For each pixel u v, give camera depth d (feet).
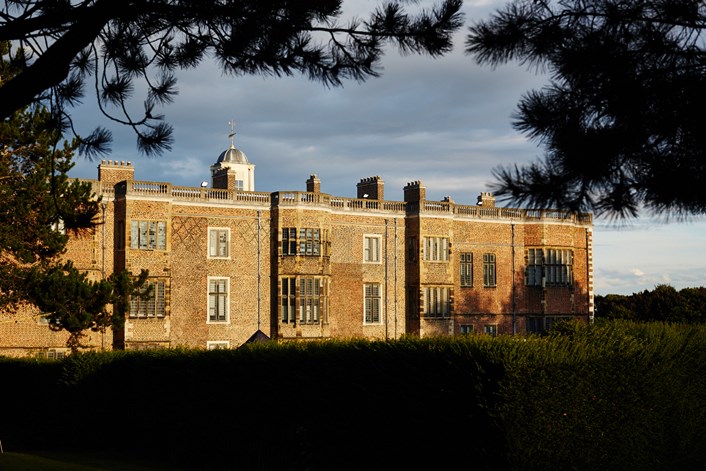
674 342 55.16
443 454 45.39
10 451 75.41
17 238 99.50
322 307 165.68
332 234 172.45
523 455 42.50
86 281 103.24
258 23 35.86
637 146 25.84
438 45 35.24
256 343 63.16
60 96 40.68
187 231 156.56
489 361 43.80
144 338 147.54
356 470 50.62
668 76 26.21
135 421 72.49
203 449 63.57
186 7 35.60
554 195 25.89
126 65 39.75
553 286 195.31
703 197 24.86
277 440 56.34
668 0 25.99
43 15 34.12
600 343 50.01
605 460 46.68
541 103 26.50
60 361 83.30
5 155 100.37
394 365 48.75
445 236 183.21
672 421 52.19
